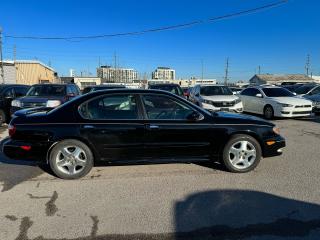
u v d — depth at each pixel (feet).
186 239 11.53
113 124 17.92
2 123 39.70
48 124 17.76
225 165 18.97
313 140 28.84
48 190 16.31
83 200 15.02
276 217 13.12
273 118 46.09
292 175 18.52
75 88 44.96
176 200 14.94
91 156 18.01
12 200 15.06
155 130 18.17
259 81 277.44
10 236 11.73
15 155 17.85
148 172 19.10
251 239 11.49
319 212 13.56
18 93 42.91
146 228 12.30
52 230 12.17
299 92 60.13
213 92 49.32
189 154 18.81
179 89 52.95
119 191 16.11
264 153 19.31
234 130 18.84
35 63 169.68
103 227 12.40
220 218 13.09
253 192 15.85
